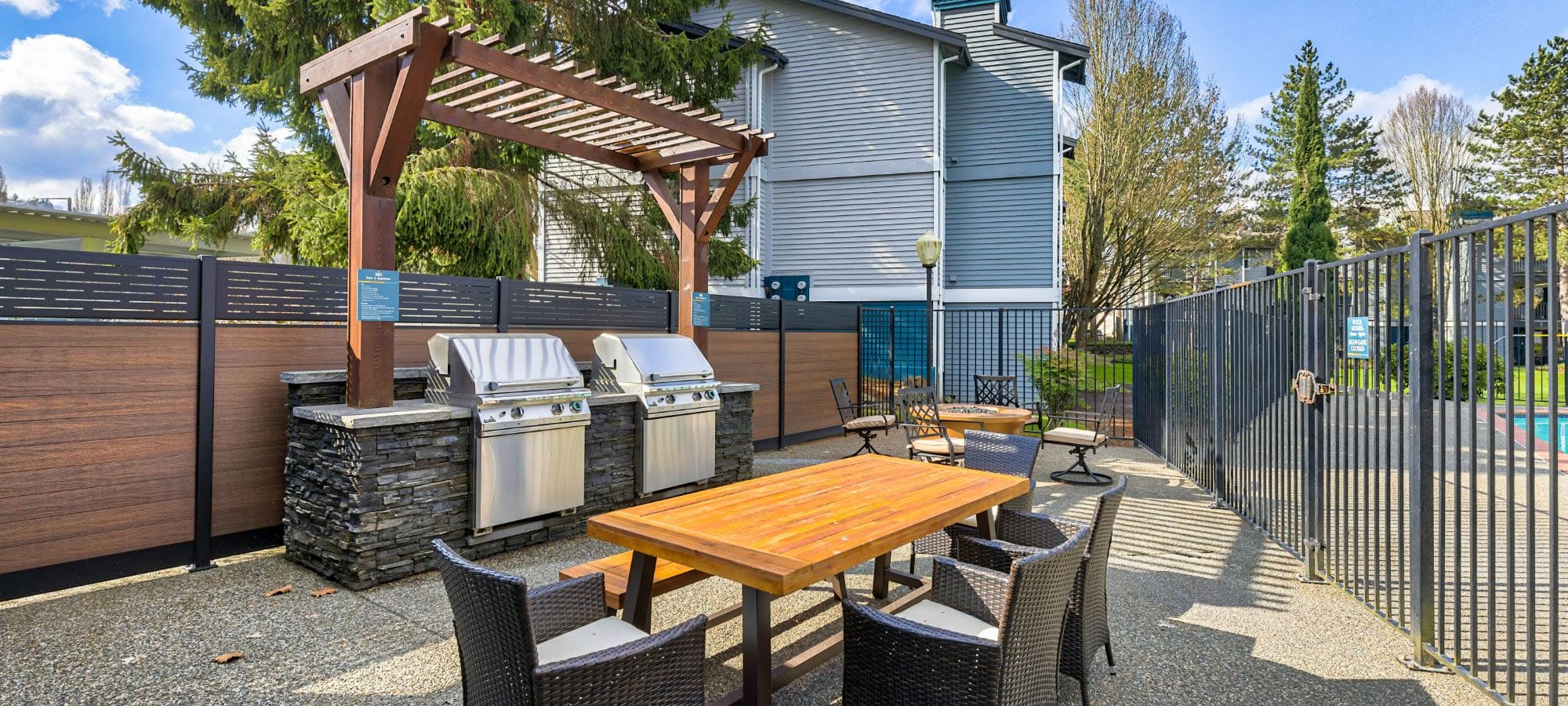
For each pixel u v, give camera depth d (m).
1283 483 5.04
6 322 3.89
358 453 4.23
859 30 14.22
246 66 10.68
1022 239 14.20
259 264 4.87
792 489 3.55
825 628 3.74
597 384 6.27
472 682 2.21
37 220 14.23
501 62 4.64
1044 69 14.09
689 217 6.96
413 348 5.75
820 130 14.48
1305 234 23.33
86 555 4.18
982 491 3.50
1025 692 2.31
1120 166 17.38
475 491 4.77
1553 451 2.55
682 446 6.26
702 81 11.27
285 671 3.23
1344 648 3.49
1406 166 30.27
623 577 3.14
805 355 10.05
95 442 4.20
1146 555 4.95
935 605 2.92
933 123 13.77
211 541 4.66
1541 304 13.41
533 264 11.52
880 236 14.14
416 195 8.45
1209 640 3.59
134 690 3.03
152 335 4.41
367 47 4.50
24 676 3.14
